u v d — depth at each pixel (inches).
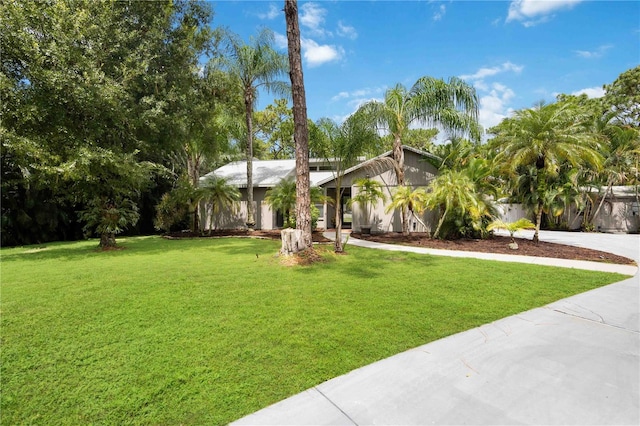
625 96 890.1
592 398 96.4
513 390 100.9
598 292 212.5
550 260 328.8
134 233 744.3
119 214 465.4
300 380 107.9
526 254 367.9
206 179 771.4
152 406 94.7
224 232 699.4
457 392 100.0
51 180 414.9
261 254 368.5
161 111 488.1
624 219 723.4
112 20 461.4
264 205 749.9
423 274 260.7
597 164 429.1
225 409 93.2
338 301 190.4
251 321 159.5
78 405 95.3
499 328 151.6
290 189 601.0
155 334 144.3
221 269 283.3
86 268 293.6
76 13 411.2
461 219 490.6
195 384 105.6
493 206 488.1
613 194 730.8
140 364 118.3
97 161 403.5
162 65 550.3
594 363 118.2
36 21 379.2
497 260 326.6
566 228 749.9
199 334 144.3
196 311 174.1
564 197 636.7
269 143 1315.2
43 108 375.2
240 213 763.4
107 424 87.3
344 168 388.8
